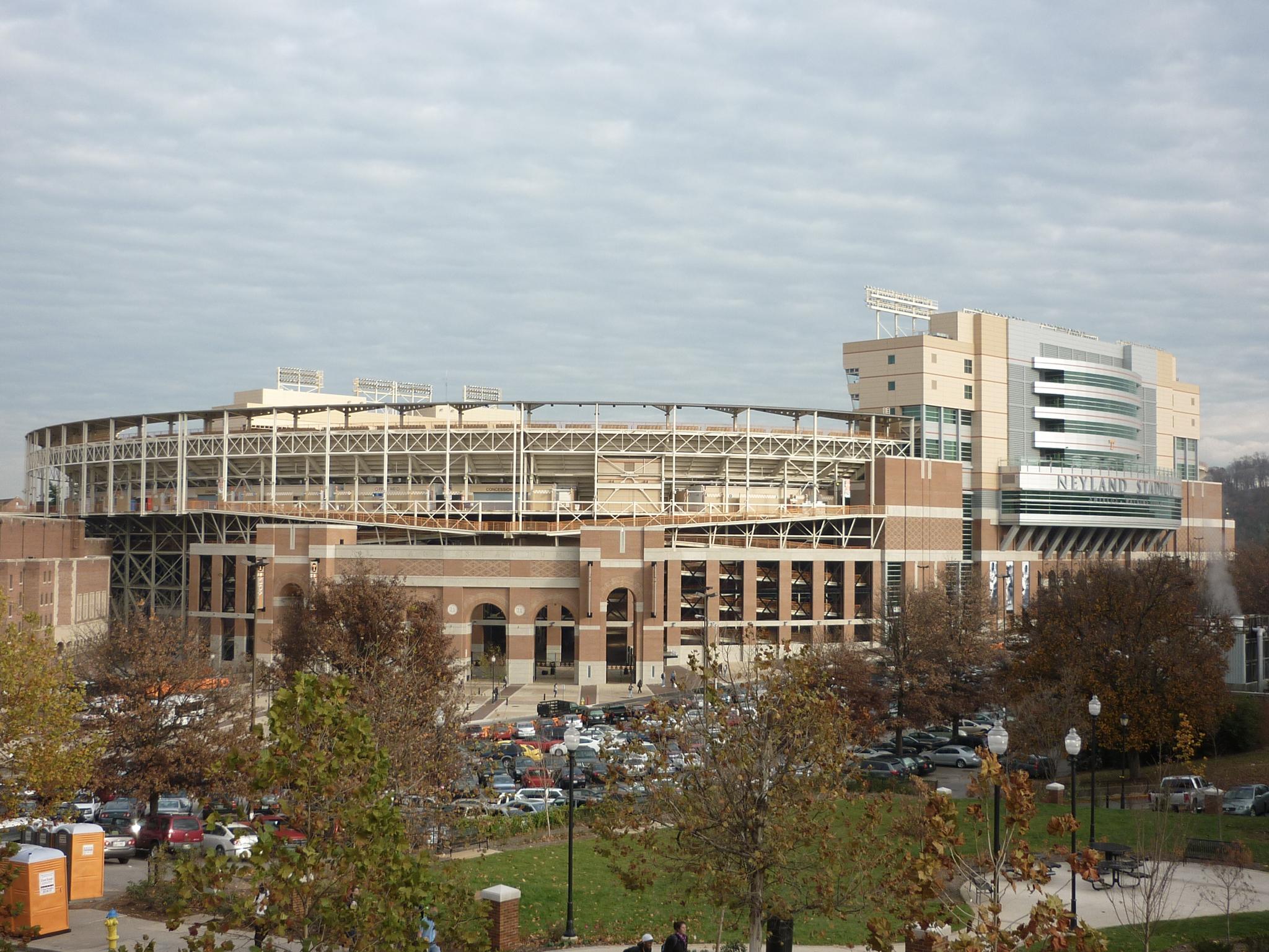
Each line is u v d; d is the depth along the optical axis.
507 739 80.25
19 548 123.50
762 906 27.59
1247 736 74.62
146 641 58.16
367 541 139.12
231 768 18.36
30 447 178.75
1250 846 46.00
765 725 28.33
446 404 137.62
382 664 54.41
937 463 154.12
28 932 27.00
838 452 150.00
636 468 143.50
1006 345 169.50
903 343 162.25
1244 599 140.25
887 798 28.38
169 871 38.91
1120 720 59.28
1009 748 63.25
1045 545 174.75
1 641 41.44
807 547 139.62
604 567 118.25
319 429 141.88
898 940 33.53
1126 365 193.12
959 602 100.38
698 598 134.62
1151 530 188.12
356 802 18.80
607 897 37.62
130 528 151.62
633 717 43.22
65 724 41.59
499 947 32.50
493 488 143.00
